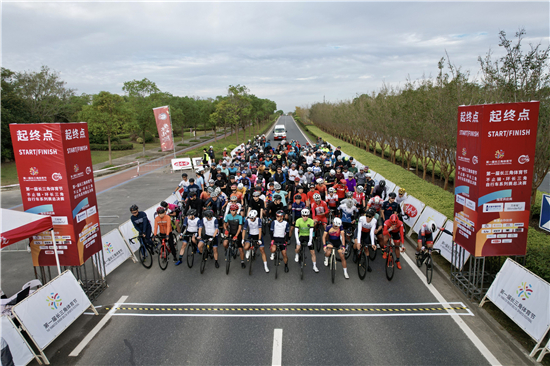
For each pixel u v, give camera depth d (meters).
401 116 20.31
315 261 8.66
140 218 9.04
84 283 7.99
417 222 11.16
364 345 5.75
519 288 6.02
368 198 13.49
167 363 5.41
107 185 20.95
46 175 6.96
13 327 5.26
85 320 6.72
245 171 14.13
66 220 7.15
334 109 51.72
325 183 12.49
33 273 9.18
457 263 8.38
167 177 23.50
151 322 6.59
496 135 6.51
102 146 43.84
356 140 41.62
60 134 6.79
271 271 8.86
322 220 9.89
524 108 6.40
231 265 9.30
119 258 9.43
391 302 7.15
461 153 7.35
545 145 9.27
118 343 5.96
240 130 76.62
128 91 43.72
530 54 9.00
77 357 5.61
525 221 6.78
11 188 20.88
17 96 34.09
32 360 5.65
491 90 10.62
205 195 11.95
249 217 8.56
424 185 14.65
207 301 7.33
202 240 8.80
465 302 7.11
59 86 41.94
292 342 5.87
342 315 6.69
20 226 6.25
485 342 5.81
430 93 15.81
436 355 5.47
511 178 6.64
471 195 7.00
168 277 8.59
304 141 49.69
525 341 5.74
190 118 51.53
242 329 6.28
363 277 8.23
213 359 5.47
